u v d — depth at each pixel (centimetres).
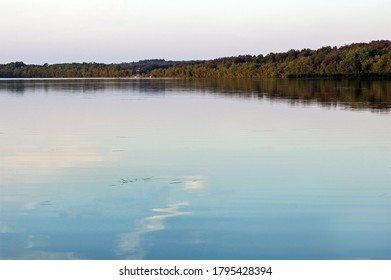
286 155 1314
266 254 687
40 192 978
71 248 708
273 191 969
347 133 1680
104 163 1235
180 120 2125
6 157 1316
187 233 755
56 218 823
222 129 1816
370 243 719
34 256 684
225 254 688
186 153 1353
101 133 1747
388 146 1430
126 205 887
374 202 896
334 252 692
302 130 1766
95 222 802
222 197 930
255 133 1706
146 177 1090
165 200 915
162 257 680
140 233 757
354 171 1128
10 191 986
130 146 1470
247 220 809
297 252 693
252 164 1208
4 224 798
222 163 1222
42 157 1314
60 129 1864
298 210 856
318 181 1041
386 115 2231
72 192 975
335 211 850
